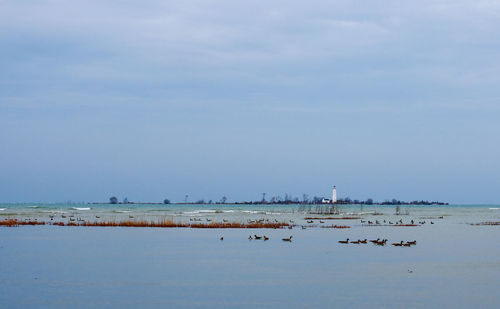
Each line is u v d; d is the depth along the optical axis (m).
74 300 36.09
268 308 34.38
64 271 46.75
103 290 39.22
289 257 55.91
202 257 55.78
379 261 53.22
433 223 119.81
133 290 39.25
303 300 36.41
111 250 61.12
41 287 40.09
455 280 43.31
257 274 45.78
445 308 34.56
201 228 94.25
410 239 76.56
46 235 78.38
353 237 79.00
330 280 43.19
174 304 35.28
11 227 93.69
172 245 66.38
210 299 36.66
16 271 46.72
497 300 36.56
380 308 34.50
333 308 34.41
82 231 86.00
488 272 46.94
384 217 152.75
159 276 44.66
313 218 140.12
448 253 59.62
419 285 41.25
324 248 63.88
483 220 136.75
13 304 34.97
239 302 35.88
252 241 71.50
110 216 145.12
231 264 51.12
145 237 76.31
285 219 133.25
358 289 39.91
